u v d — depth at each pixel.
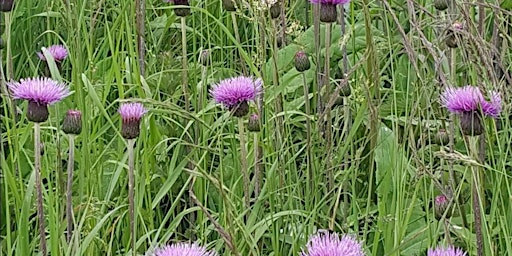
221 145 0.41
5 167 0.34
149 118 0.43
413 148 0.34
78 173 0.41
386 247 0.34
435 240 0.31
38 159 0.33
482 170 0.35
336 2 0.41
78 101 0.41
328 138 0.41
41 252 0.34
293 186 0.39
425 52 0.44
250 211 0.39
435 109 0.42
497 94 0.32
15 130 0.40
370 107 0.38
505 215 0.34
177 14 0.49
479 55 0.35
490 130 0.40
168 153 0.47
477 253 0.32
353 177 0.37
